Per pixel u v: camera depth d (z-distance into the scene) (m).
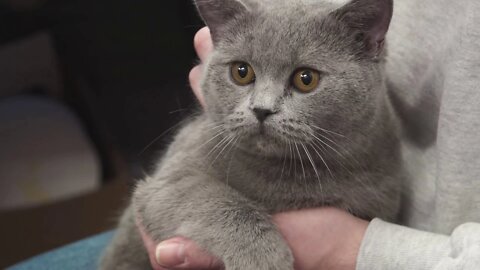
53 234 0.90
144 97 1.16
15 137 1.02
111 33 1.21
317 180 0.54
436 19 0.53
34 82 1.14
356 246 0.51
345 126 0.52
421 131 0.55
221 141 0.55
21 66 1.14
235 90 0.53
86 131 1.08
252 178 0.54
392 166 0.55
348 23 0.52
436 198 0.51
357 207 0.54
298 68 0.51
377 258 0.49
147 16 1.25
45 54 1.15
